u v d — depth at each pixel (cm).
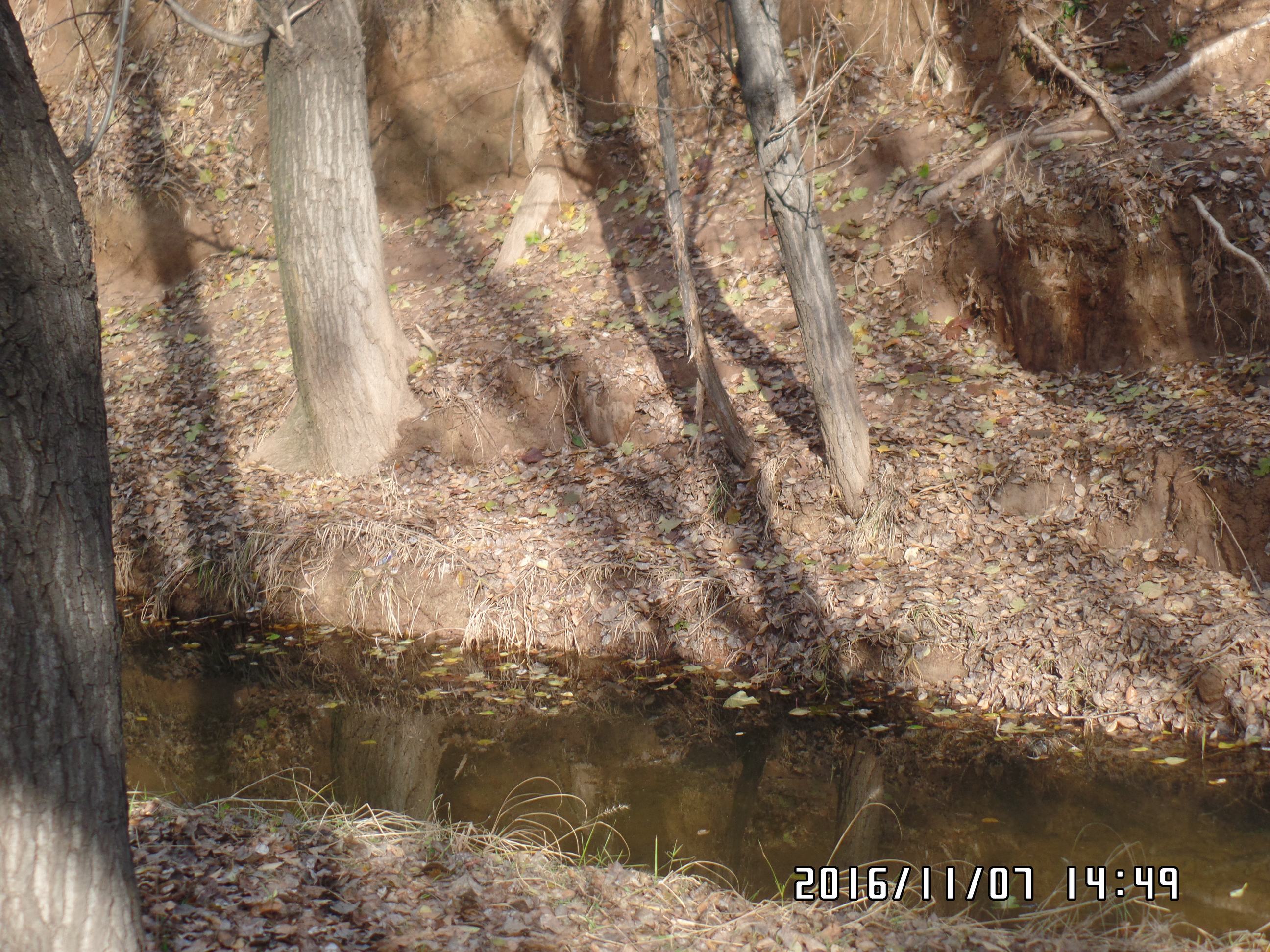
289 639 745
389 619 748
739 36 638
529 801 531
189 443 901
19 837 249
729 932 371
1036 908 409
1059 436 711
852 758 570
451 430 853
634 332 884
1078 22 888
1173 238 738
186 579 798
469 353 898
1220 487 623
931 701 611
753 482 747
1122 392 735
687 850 475
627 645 694
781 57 641
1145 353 752
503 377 863
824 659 645
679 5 1072
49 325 257
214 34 702
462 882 385
